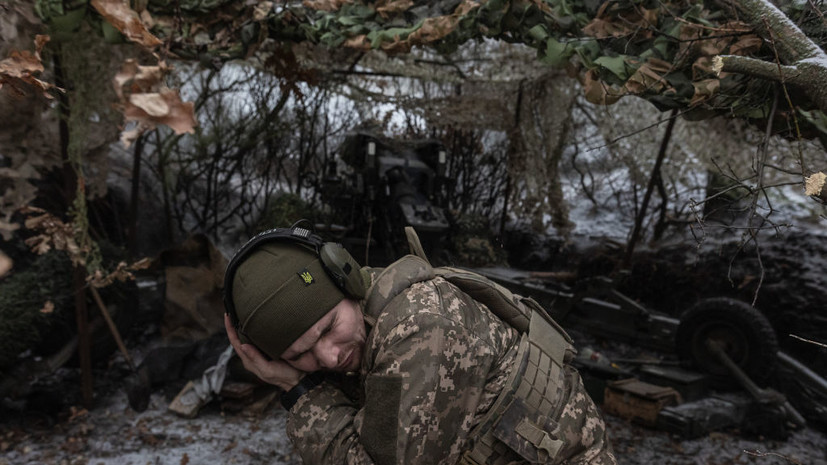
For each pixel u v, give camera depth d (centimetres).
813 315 441
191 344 401
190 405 375
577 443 127
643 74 192
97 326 386
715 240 528
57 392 375
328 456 119
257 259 116
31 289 358
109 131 331
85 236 313
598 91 198
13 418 355
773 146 323
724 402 401
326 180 524
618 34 196
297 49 431
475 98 548
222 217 581
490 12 208
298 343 114
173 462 324
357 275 117
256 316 112
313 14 236
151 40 163
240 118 554
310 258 116
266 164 598
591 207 686
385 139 566
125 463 319
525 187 610
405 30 220
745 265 494
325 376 129
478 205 726
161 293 412
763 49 184
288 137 594
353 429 119
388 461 108
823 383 379
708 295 504
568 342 137
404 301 117
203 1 218
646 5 195
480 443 122
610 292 463
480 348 117
